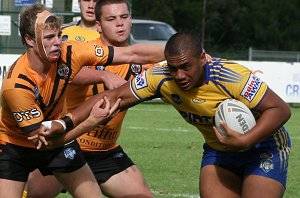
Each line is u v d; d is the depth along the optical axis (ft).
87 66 48.70
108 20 51.85
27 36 41.63
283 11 413.18
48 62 42.29
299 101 153.07
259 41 410.93
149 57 46.62
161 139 102.73
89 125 43.19
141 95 43.91
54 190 51.21
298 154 92.02
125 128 113.91
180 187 70.23
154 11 349.61
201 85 42.60
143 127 115.85
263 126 41.42
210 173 45.39
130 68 52.24
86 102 43.68
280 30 411.75
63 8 153.07
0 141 45.11
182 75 41.06
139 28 193.57
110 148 51.88
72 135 43.24
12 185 44.78
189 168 80.79
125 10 51.90
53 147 43.83
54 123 42.19
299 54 194.18
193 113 44.01
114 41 52.21
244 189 44.06
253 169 44.57
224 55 203.51
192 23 389.60
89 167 48.32
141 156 87.86
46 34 41.27
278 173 44.45
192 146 96.78
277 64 151.94
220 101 42.86
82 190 46.06
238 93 42.39
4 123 44.62
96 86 51.42
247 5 416.05
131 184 51.31
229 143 41.42
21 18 41.70
